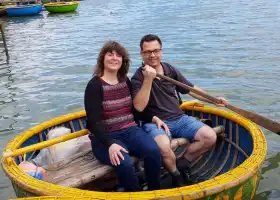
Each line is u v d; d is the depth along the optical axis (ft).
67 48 39.52
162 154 10.72
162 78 11.76
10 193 12.77
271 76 23.38
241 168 9.20
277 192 12.03
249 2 72.90
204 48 33.04
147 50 11.60
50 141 10.90
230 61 27.71
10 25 64.90
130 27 52.19
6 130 17.83
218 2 77.87
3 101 22.02
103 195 8.18
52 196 8.18
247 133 12.22
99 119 10.02
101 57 10.40
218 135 13.21
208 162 13.08
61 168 10.82
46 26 61.31
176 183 10.92
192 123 11.62
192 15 59.47
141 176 11.50
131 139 10.34
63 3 84.23
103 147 10.42
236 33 39.37
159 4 87.10
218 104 12.15
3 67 31.58
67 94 22.67
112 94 10.41
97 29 53.01
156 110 11.96
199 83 22.89
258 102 19.31
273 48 31.01
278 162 13.83
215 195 8.52
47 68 30.19
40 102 21.53
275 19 47.37
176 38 39.52
